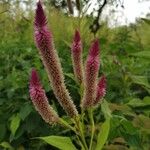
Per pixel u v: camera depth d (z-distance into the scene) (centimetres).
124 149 21
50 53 16
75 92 33
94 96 16
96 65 16
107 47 40
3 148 29
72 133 30
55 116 16
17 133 31
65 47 42
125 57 35
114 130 21
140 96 32
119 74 32
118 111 24
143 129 22
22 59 38
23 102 32
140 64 33
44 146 30
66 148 18
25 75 33
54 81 16
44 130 31
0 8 62
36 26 15
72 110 16
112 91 32
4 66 38
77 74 17
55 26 53
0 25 59
